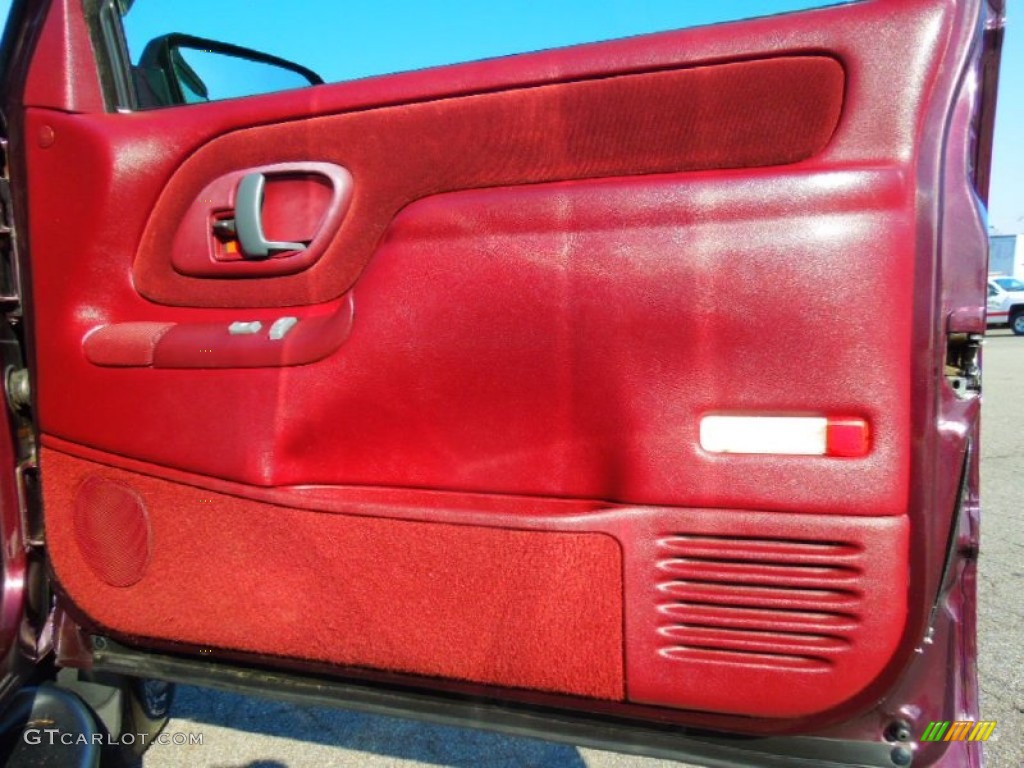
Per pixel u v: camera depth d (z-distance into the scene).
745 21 1.14
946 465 1.09
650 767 2.02
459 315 1.21
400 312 1.25
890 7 1.07
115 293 1.45
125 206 1.43
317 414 1.29
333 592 1.28
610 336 1.13
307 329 1.32
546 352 1.17
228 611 1.34
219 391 1.34
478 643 1.21
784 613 1.07
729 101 1.13
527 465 1.19
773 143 1.11
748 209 1.07
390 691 1.31
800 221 1.05
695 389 1.09
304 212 1.37
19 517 1.48
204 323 1.41
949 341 1.13
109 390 1.40
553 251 1.16
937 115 1.06
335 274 1.34
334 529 1.27
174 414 1.36
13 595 1.45
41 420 1.46
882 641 1.04
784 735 1.13
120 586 1.42
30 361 1.47
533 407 1.18
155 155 1.42
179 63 1.79
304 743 2.15
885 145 1.06
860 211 1.04
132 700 1.91
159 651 1.46
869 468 1.03
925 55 1.06
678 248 1.10
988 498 4.22
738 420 1.08
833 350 1.04
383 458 1.27
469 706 1.27
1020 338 18.84
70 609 1.47
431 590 1.22
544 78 1.21
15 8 1.43
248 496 1.32
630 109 1.17
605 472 1.15
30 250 1.46
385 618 1.25
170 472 1.37
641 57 1.16
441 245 1.23
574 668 1.16
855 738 1.12
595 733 1.22
